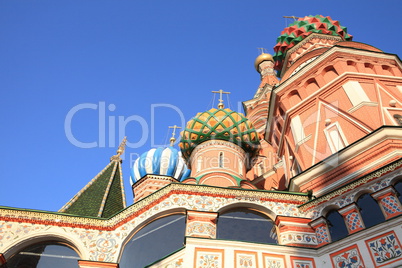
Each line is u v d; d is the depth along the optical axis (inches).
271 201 527.5
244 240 498.3
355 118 617.6
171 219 526.6
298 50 1047.6
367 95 652.7
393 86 692.1
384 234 411.8
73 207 669.9
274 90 794.8
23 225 520.4
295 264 434.0
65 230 523.8
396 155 501.7
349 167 532.4
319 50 840.3
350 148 542.9
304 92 743.1
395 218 415.2
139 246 516.1
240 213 525.7
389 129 525.0
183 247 462.0
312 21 1103.6
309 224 489.4
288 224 491.5
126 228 528.1
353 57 738.8
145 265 498.3
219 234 500.7
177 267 447.2
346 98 660.7
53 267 513.7
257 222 518.3
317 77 735.7
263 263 433.4
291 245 462.6
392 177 458.9
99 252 503.5
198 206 516.4
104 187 759.7
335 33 1067.3
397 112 615.5
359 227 445.1
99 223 539.5
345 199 482.9
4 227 514.0
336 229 471.8
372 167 510.6
